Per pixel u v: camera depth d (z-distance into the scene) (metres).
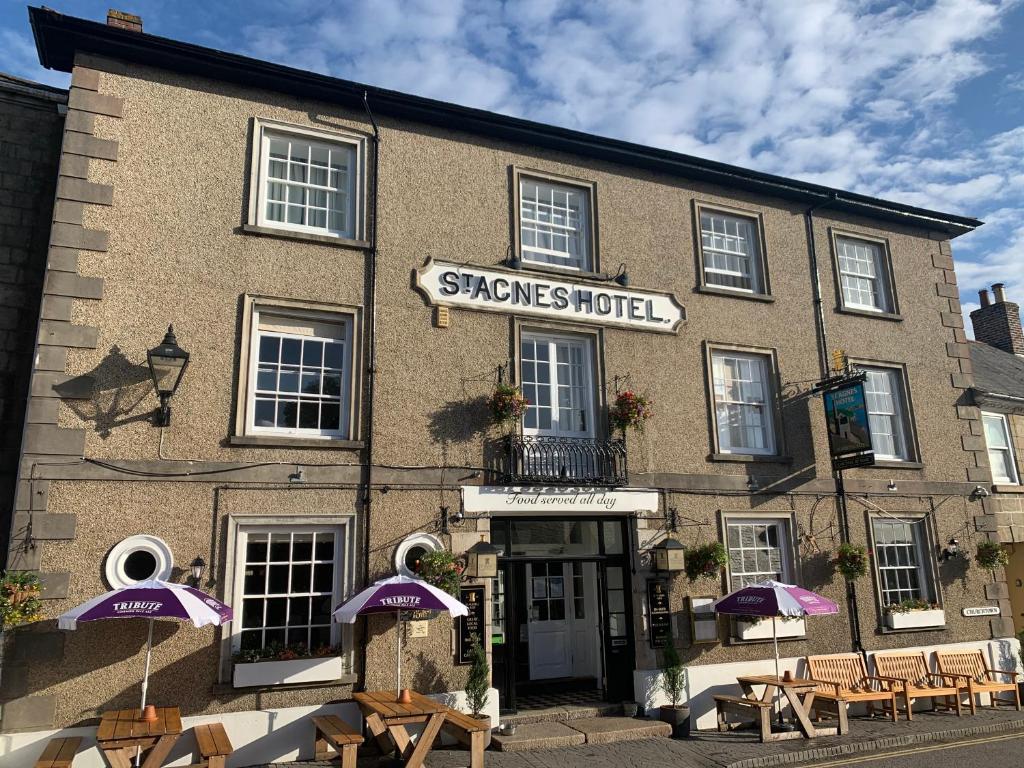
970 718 11.16
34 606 7.58
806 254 13.63
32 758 7.51
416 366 10.22
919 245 14.84
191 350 9.10
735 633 11.15
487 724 8.07
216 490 8.84
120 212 9.13
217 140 9.84
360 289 10.16
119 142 9.33
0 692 7.57
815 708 10.97
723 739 9.81
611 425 11.16
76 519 8.16
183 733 8.09
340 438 9.70
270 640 8.85
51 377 8.38
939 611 12.69
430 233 10.77
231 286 9.48
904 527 13.16
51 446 8.23
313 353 9.93
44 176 9.80
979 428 14.23
